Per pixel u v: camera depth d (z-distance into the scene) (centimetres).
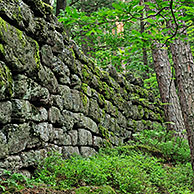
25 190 289
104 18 378
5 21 332
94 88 680
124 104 862
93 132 629
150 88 1148
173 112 906
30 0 402
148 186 480
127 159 578
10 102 329
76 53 588
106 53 931
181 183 554
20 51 353
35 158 375
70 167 401
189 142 483
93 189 354
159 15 375
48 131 428
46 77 431
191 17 359
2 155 304
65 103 507
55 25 498
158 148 787
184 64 491
